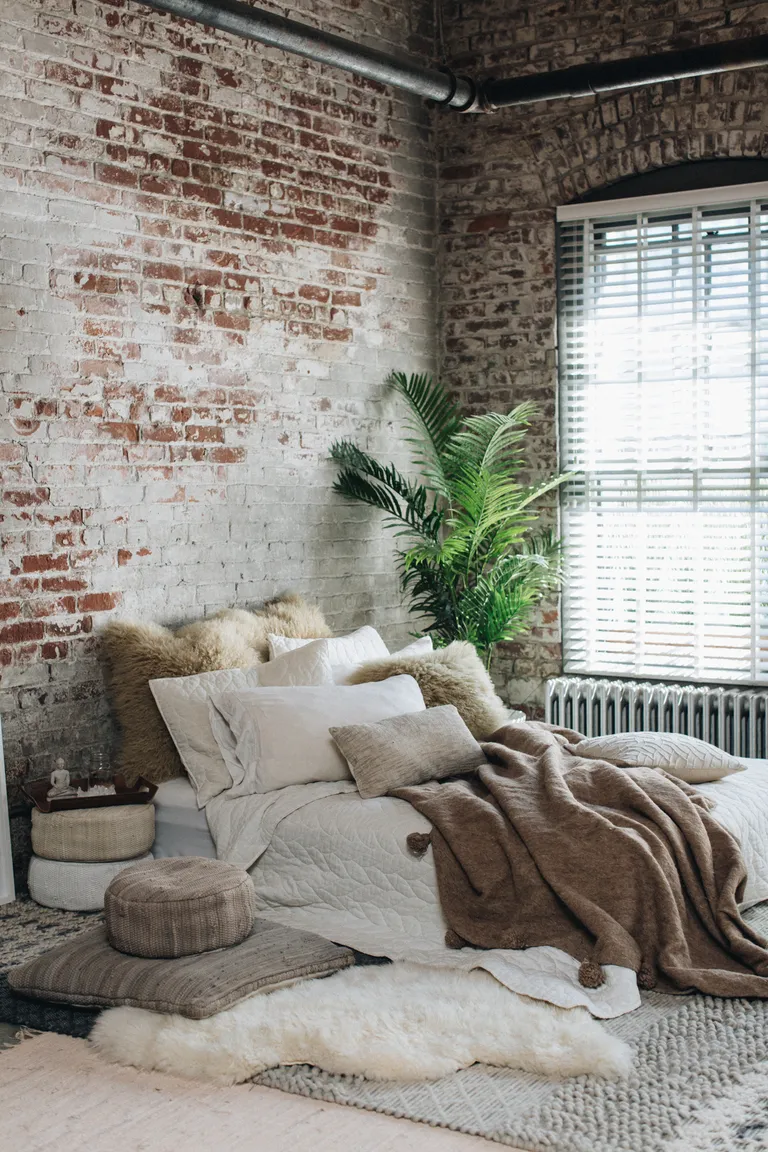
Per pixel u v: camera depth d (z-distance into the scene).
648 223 6.23
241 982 3.48
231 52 5.51
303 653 5.04
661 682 6.31
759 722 5.89
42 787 4.66
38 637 4.78
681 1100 2.98
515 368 6.54
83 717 4.95
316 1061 3.21
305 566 5.98
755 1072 3.12
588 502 6.47
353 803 4.30
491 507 6.08
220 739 4.68
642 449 6.29
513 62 6.41
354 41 5.85
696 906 3.86
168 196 5.24
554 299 6.43
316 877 4.18
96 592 4.99
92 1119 3.00
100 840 4.47
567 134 6.31
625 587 6.38
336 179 6.07
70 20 4.83
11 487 4.67
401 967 3.76
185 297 5.33
